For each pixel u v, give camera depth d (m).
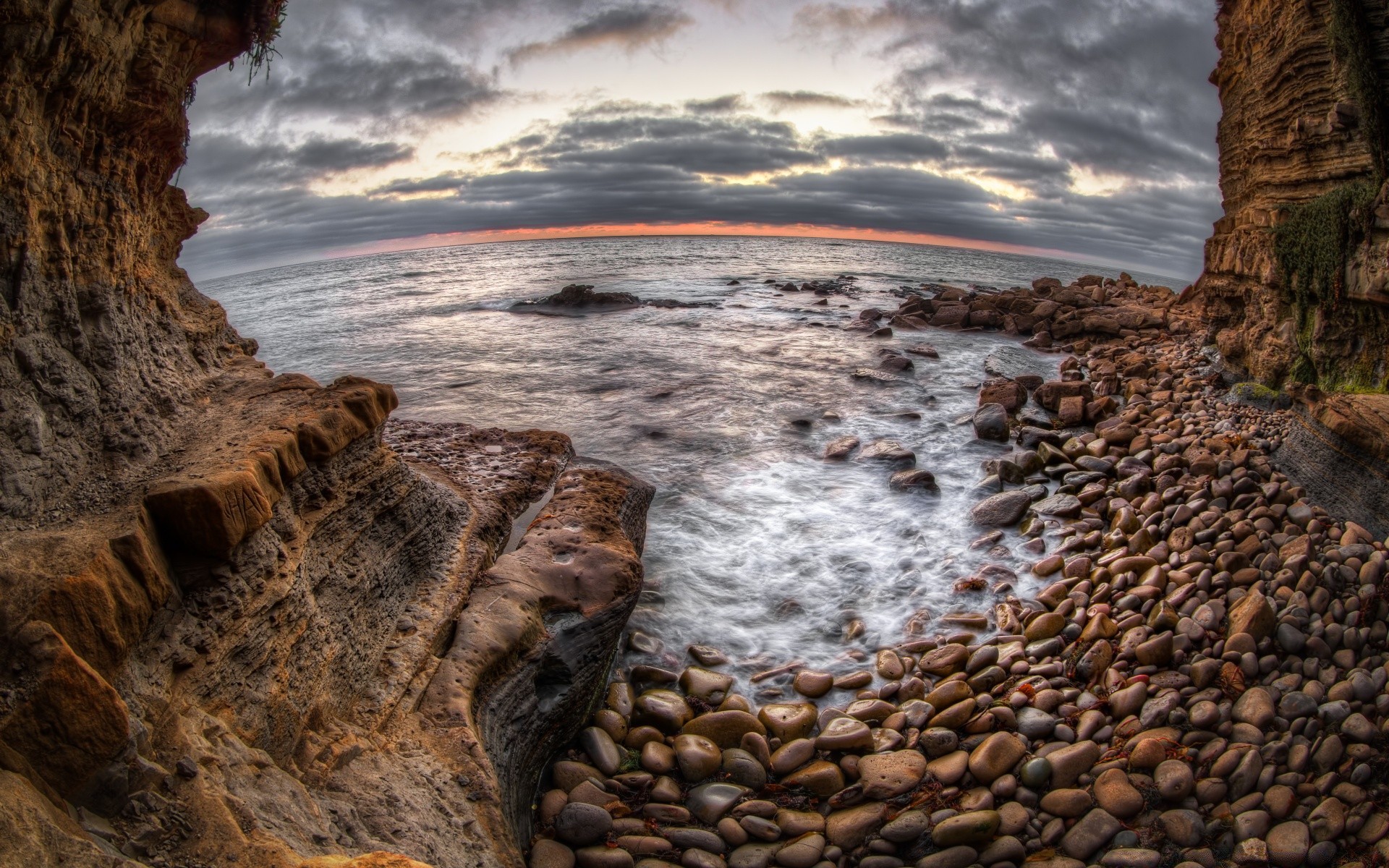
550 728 6.29
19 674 2.99
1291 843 5.11
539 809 5.73
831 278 51.31
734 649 7.93
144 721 3.40
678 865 5.25
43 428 4.07
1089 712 6.35
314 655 4.80
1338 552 7.63
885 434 14.59
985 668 7.16
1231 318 16.45
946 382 18.78
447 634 6.16
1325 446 9.25
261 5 5.30
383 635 5.71
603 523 8.29
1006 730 6.32
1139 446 11.98
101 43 4.33
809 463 13.09
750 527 10.63
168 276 6.05
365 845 3.85
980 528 10.48
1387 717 5.84
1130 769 5.76
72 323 4.40
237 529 4.02
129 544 3.56
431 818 4.40
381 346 24.91
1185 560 8.27
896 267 69.94
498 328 28.16
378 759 4.72
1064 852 5.28
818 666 7.65
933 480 11.73
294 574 4.64
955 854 5.22
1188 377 15.30
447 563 6.79
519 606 6.53
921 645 7.79
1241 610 7.05
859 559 9.72
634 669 7.44
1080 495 10.72
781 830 5.54
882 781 5.84
